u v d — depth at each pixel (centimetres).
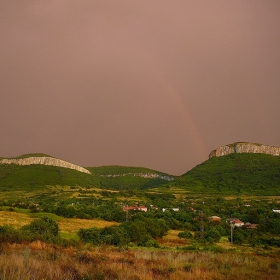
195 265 1833
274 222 8794
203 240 6206
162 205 13325
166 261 1936
